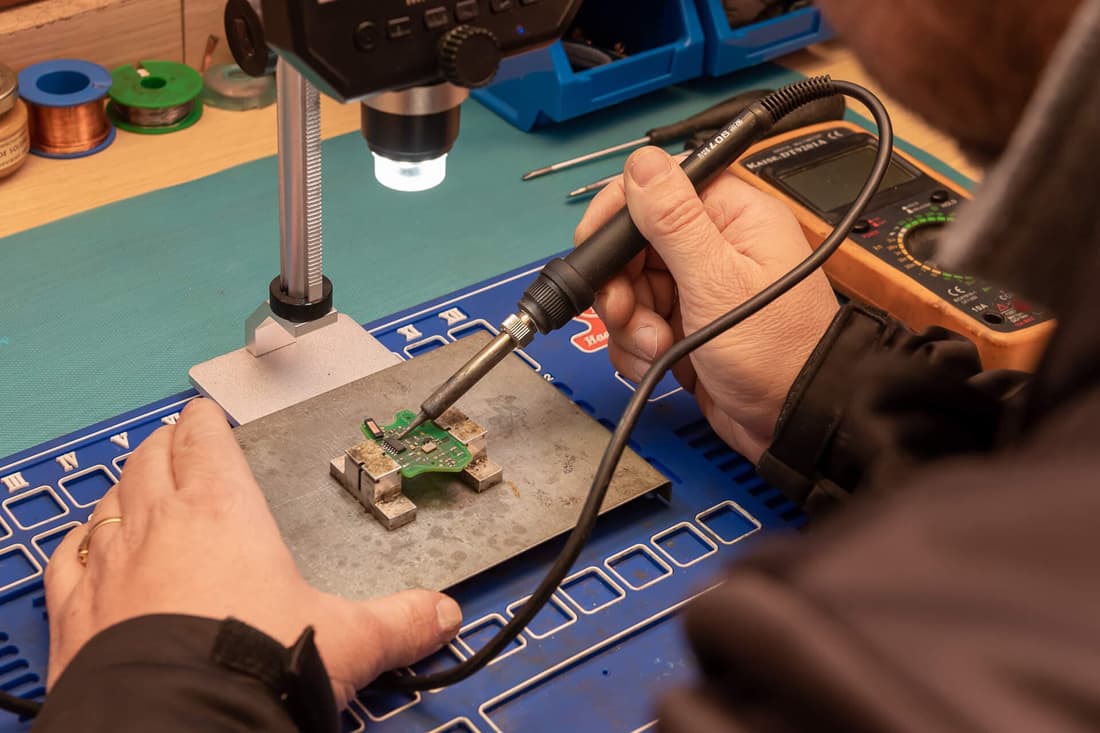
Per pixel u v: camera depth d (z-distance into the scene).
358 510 0.79
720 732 0.27
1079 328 0.29
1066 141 0.30
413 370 0.91
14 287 1.01
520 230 1.13
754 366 0.82
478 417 0.87
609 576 0.79
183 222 1.10
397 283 1.05
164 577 0.62
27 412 0.90
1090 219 0.30
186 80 1.21
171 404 0.90
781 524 0.85
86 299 1.01
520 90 1.24
